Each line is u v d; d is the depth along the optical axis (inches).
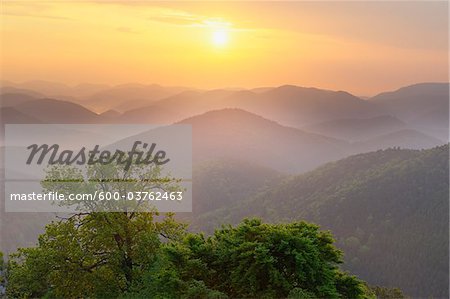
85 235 912.9
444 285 4606.3
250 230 669.9
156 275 690.8
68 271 887.1
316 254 633.0
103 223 890.7
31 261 879.1
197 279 669.9
